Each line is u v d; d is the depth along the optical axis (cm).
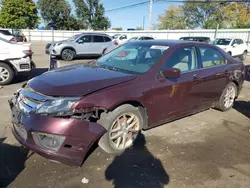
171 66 370
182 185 261
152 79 339
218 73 452
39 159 299
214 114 494
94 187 252
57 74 336
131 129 331
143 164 297
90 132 269
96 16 5031
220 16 4162
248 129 423
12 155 305
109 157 309
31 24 3769
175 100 375
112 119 299
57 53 1369
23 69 690
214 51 466
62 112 262
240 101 604
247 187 263
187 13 4841
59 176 267
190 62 407
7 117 430
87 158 304
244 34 2358
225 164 306
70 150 262
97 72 342
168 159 310
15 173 269
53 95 272
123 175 273
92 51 1457
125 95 303
